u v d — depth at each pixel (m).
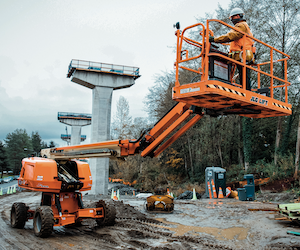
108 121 31.61
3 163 83.38
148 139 7.98
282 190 16.88
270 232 6.89
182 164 34.88
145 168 40.16
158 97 39.09
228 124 26.86
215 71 6.02
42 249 6.45
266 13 21.47
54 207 8.69
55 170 8.48
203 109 7.52
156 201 11.67
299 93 21.95
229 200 15.41
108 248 6.41
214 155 28.16
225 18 24.64
